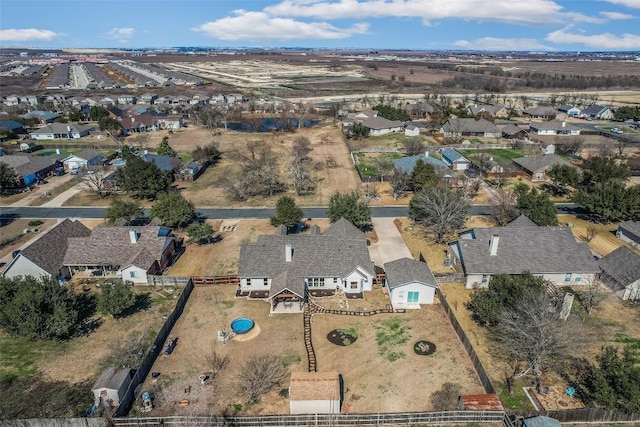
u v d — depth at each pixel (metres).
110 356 40.91
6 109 171.50
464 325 45.62
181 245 64.56
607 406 33.19
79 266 55.81
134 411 34.59
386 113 153.00
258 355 41.00
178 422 32.78
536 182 93.38
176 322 46.12
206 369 39.25
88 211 78.00
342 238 54.81
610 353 35.09
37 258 52.78
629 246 63.22
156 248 56.78
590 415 33.09
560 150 115.31
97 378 38.19
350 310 48.38
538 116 163.62
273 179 91.31
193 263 59.09
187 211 67.25
